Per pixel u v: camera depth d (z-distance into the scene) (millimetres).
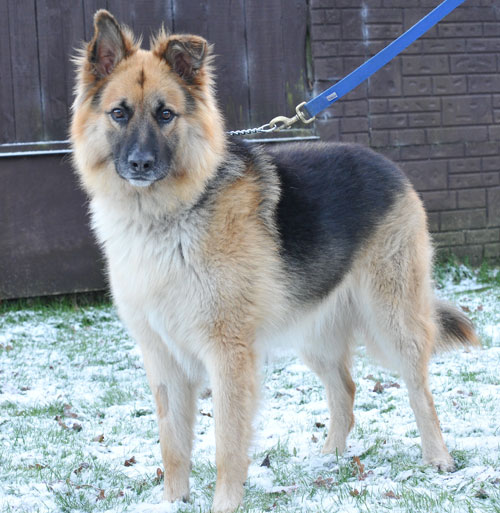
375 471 2324
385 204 2439
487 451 2371
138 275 2174
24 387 2941
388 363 2477
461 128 4430
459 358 3105
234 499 2154
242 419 2174
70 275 3943
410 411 2695
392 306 2430
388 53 2506
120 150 2158
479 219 4496
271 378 3006
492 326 3391
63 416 2729
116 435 2604
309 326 2418
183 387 2254
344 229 2377
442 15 2480
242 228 2188
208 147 2191
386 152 4320
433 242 4430
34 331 3510
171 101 2168
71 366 3148
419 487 2199
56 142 3840
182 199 2156
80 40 3836
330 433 2479
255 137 4059
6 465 2393
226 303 2168
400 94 4305
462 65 4395
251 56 4039
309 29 4121
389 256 2428
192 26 3947
